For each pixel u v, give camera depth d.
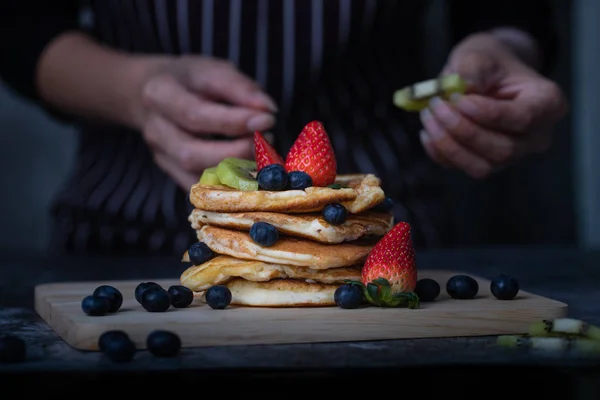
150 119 1.03
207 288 0.76
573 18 1.75
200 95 1.00
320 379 0.63
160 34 1.13
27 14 1.14
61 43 1.13
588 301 0.85
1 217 1.74
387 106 1.14
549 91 0.97
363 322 0.72
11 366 0.65
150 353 0.68
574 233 1.78
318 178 0.77
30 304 0.86
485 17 1.17
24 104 1.72
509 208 1.77
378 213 0.82
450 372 0.64
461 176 1.75
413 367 0.64
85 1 1.22
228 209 0.76
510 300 0.78
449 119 0.95
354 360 0.66
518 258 1.10
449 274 0.93
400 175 1.13
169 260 1.09
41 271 1.02
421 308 0.74
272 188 0.76
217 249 0.76
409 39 1.16
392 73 1.15
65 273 1.01
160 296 0.73
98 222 1.15
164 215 1.14
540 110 0.97
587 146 1.76
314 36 1.10
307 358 0.67
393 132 1.14
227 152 0.96
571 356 0.67
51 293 0.83
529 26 1.17
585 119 1.76
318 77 1.11
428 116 0.99
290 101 1.12
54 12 1.16
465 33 1.20
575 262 1.08
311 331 0.72
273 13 1.10
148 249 1.15
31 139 1.73
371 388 0.63
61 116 1.19
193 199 0.78
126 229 1.15
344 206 0.77
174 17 1.11
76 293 0.83
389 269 0.75
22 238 1.75
